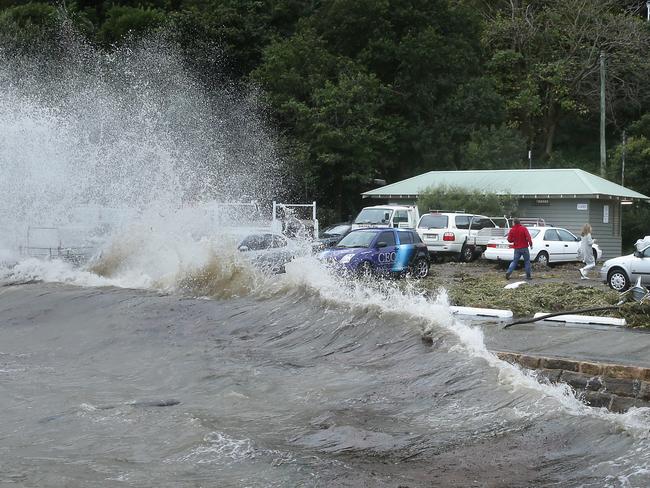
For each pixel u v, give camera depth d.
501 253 30.05
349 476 8.03
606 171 54.25
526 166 55.59
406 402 10.67
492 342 13.33
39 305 19.23
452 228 33.00
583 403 10.41
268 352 14.15
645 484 7.54
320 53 52.44
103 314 17.83
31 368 13.63
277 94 50.72
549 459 8.40
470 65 56.50
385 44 53.56
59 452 8.98
